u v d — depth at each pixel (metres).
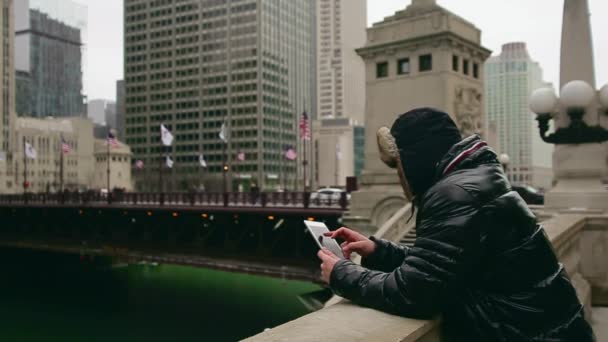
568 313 2.53
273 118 162.00
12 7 146.12
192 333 47.22
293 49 176.75
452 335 2.60
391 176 32.28
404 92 33.31
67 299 61.25
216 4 163.88
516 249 2.46
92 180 167.50
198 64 166.50
